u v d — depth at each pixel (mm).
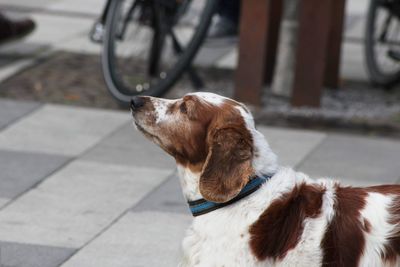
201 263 5094
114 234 6949
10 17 11266
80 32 12750
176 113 5195
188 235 5188
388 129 9469
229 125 5000
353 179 8094
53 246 6723
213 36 10656
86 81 10695
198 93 5250
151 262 6539
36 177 7949
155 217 7262
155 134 5254
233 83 10766
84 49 11977
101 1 14555
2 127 9109
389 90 10805
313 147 8844
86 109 9742
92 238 6879
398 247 4961
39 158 8375
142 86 9953
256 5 9648
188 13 11258
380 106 10211
